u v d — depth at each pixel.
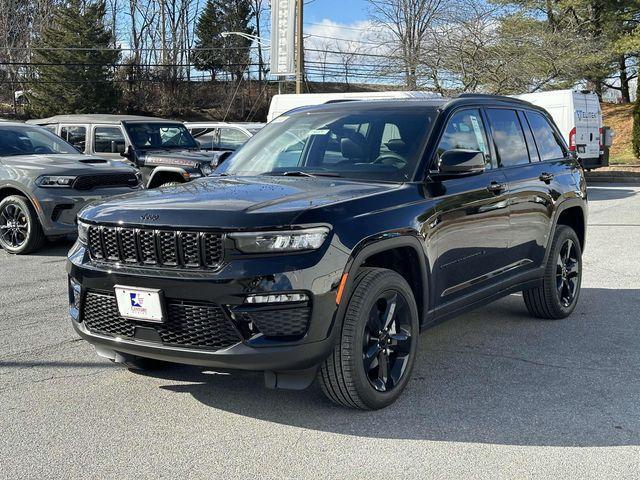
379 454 3.50
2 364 4.92
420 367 4.86
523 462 3.41
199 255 3.61
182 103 60.97
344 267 3.68
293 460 3.44
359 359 3.80
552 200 5.87
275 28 25.52
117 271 3.82
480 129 5.25
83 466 3.38
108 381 4.58
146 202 3.98
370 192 4.13
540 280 5.86
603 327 5.91
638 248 9.77
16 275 8.02
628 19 34.03
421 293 4.38
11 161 9.41
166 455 3.50
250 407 4.12
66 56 49.91
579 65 26.27
